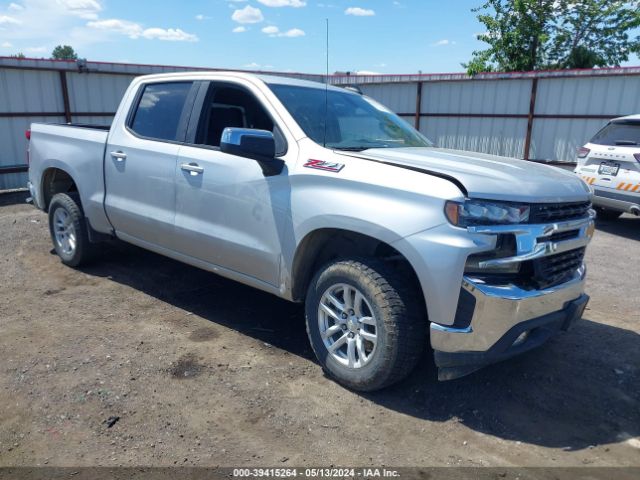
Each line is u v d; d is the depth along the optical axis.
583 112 14.27
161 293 5.05
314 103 4.09
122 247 5.60
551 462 2.81
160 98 4.62
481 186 2.94
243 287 5.27
